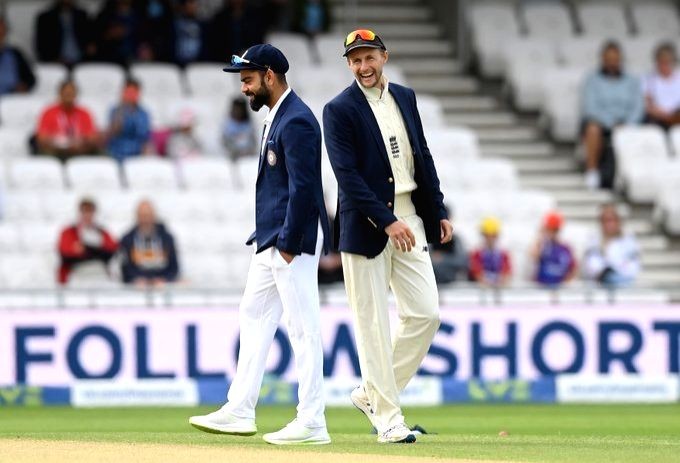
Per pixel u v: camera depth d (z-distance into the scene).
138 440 29.16
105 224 52.06
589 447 28.12
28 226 51.00
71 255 48.69
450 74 67.06
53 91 59.19
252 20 61.69
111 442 28.47
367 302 28.03
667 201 57.25
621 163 59.41
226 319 45.66
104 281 49.06
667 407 45.09
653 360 47.12
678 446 28.72
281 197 27.30
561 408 44.72
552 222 51.31
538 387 46.59
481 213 55.41
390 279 28.50
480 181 57.19
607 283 51.59
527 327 46.59
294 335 27.50
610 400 46.84
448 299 46.25
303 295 27.25
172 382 45.28
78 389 44.97
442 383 46.12
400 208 28.30
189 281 50.28
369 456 25.14
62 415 41.72
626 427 37.59
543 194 56.47
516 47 65.12
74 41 60.78
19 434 32.16
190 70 60.72
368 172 28.00
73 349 45.03
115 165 54.41
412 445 27.55
